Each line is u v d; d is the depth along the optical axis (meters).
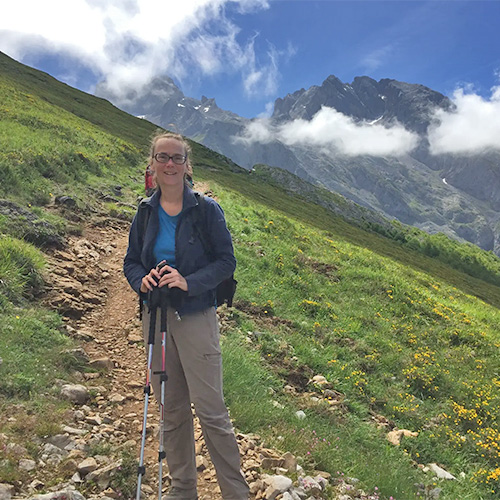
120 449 4.48
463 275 97.38
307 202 105.19
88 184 19.30
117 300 9.58
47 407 4.94
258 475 4.48
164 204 3.53
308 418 6.93
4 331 6.27
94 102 85.50
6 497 3.46
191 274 3.35
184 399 3.57
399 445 7.70
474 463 8.03
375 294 15.76
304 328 11.51
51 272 9.40
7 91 40.81
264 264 14.91
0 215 10.82
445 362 12.18
